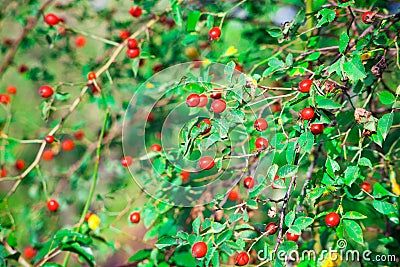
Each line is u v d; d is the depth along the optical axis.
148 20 1.30
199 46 1.28
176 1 1.18
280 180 0.94
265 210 1.10
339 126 1.03
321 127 0.94
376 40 0.98
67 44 1.40
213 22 1.16
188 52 1.29
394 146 1.18
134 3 1.26
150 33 1.28
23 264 1.14
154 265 1.16
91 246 1.18
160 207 1.17
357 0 1.13
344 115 1.03
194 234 0.97
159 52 1.30
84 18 1.36
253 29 1.23
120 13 1.37
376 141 0.93
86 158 1.32
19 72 1.42
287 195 0.95
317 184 1.00
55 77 1.41
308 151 0.92
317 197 0.95
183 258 1.17
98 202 1.27
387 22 1.02
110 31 1.35
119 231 1.19
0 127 1.30
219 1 1.24
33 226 1.29
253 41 1.22
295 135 0.99
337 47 1.05
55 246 1.16
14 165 1.34
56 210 1.27
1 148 1.27
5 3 1.36
